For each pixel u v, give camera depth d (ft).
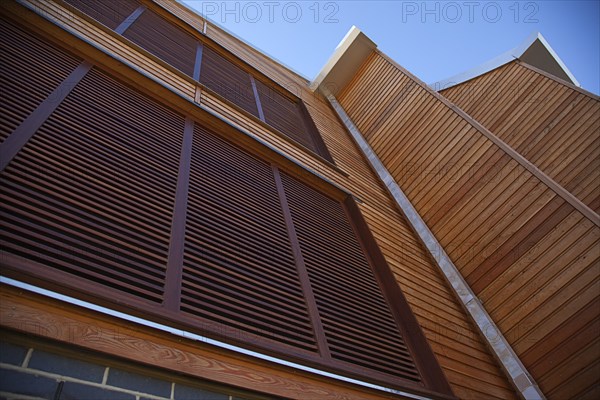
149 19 16.71
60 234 5.85
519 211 13.82
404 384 8.39
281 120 18.69
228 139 12.37
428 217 16.39
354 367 7.89
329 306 9.29
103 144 8.21
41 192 6.34
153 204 7.81
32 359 4.17
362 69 27.55
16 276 4.71
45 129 7.38
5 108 7.24
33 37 9.69
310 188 13.93
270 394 5.85
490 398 10.10
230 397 5.43
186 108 11.71
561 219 12.63
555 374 10.57
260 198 11.02
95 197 6.86
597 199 15.29
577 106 18.37
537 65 25.96
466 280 13.85
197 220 8.34
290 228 10.77
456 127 18.38
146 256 6.76
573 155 17.17
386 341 9.71
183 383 5.11
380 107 23.56
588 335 10.50
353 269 11.50
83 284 5.31
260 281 8.31
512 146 19.66
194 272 7.09
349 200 14.69
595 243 11.54
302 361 6.84
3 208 5.71
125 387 4.60
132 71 10.90
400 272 12.59
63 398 4.10
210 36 20.33
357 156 21.18
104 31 12.15
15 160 6.41
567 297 11.34
